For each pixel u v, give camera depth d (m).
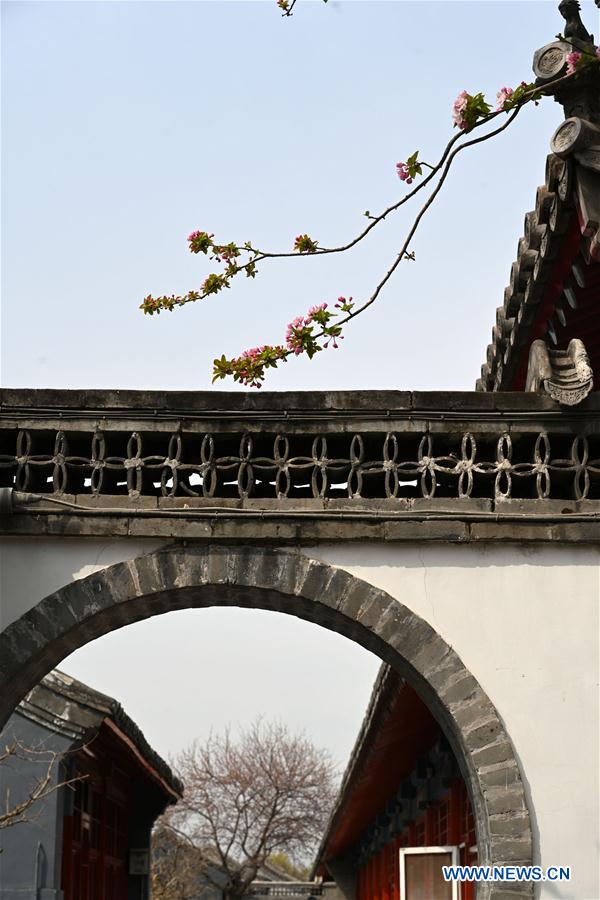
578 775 7.07
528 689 7.20
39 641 7.20
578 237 6.90
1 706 7.25
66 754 11.62
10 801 11.46
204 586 7.30
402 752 13.58
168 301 7.77
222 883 39.72
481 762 7.06
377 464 7.48
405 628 7.25
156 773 16.38
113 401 7.48
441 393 7.50
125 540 7.35
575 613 7.32
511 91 6.75
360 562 7.36
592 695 7.20
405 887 11.81
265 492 7.65
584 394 7.28
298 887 42.59
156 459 7.47
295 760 40.72
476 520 7.37
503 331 8.59
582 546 7.42
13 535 7.30
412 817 15.59
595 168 6.38
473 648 7.25
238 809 40.12
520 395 7.50
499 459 7.49
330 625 7.68
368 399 7.50
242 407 7.48
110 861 16.12
